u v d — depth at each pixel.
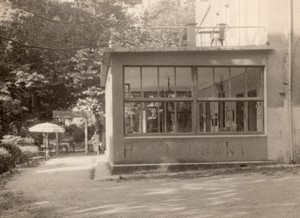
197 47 17.72
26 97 37.84
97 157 31.00
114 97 17.80
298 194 11.29
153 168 17.70
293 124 18.17
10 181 17.30
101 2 12.59
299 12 18.31
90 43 12.74
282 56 18.23
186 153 17.88
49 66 35.12
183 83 19.17
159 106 18.33
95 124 39.91
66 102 41.75
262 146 18.11
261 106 18.44
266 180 13.95
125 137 17.75
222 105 21.47
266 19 18.34
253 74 19.44
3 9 12.14
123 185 14.70
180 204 10.77
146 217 9.38
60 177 18.30
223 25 19.44
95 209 10.53
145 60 17.84
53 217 9.76
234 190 12.45
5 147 23.64
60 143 43.44
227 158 17.98
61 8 12.52
